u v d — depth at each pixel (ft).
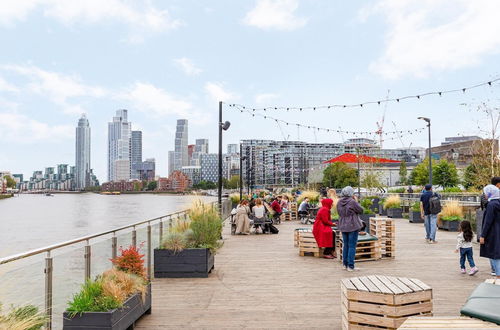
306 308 23.07
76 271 18.70
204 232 32.35
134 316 19.54
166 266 31.09
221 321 20.85
